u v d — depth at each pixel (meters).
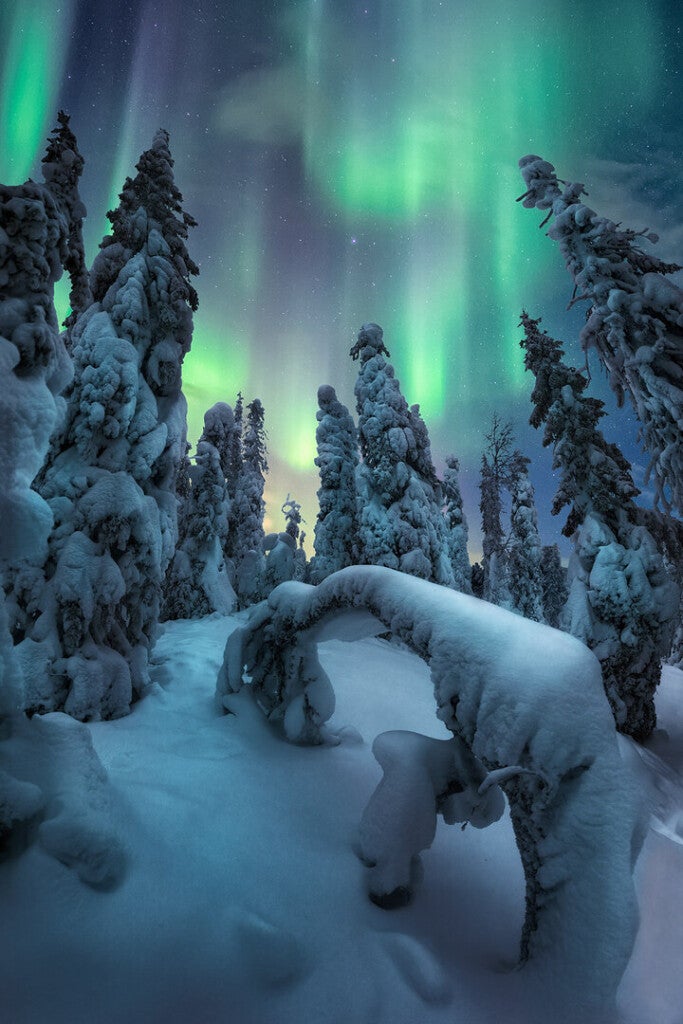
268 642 5.86
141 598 7.00
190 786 4.33
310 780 4.70
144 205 7.73
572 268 11.25
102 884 3.07
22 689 3.67
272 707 5.77
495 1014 2.63
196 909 3.05
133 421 6.89
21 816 3.10
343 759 5.19
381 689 7.80
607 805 2.81
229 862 3.50
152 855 3.40
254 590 22.28
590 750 2.90
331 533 19.78
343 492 20.14
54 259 3.87
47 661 5.78
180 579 17.42
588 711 2.99
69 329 8.24
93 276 7.41
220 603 17.83
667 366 9.95
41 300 3.70
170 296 7.36
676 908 3.63
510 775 2.94
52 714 3.91
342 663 8.95
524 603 28.44
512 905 3.67
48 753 3.57
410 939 3.01
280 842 3.79
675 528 10.21
